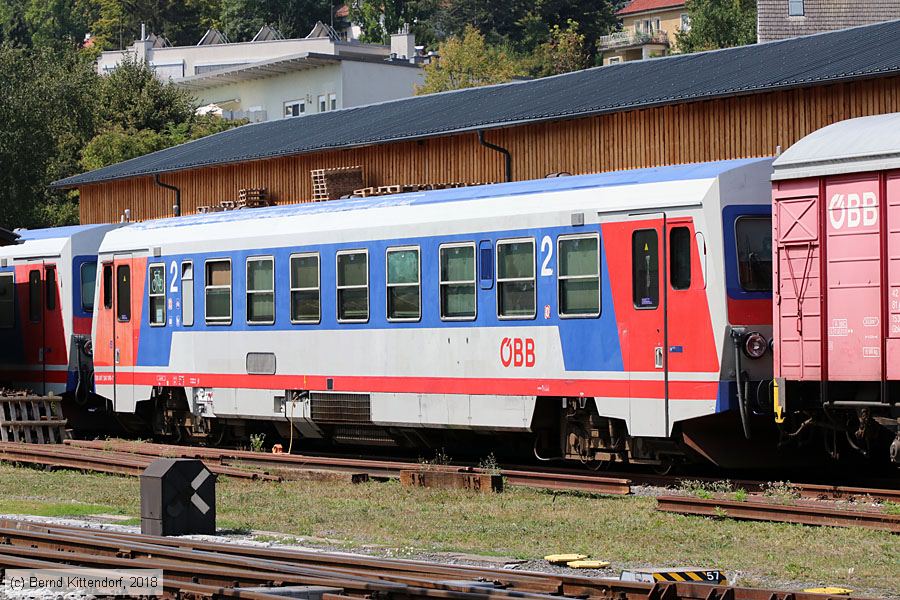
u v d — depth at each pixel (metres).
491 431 20.59
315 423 22.97
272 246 23.41
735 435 18.11
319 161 32.78
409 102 35.59
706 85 24.30
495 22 110.25
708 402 17.41
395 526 15.51
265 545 14.09
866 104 21.69
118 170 39.25
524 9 109.31
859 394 16.17
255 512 16.91
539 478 18.38
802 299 16.52
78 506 17.92
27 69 57.28
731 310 17.38
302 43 101.12
